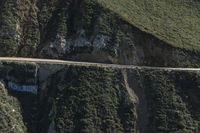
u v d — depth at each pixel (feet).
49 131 346.13
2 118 337.31
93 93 358.23
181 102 365.61
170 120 356.18
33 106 357.41
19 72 361.71
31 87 362.12
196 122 359.46
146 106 361.71
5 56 376.89
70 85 361.10
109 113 353.10
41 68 366.22
